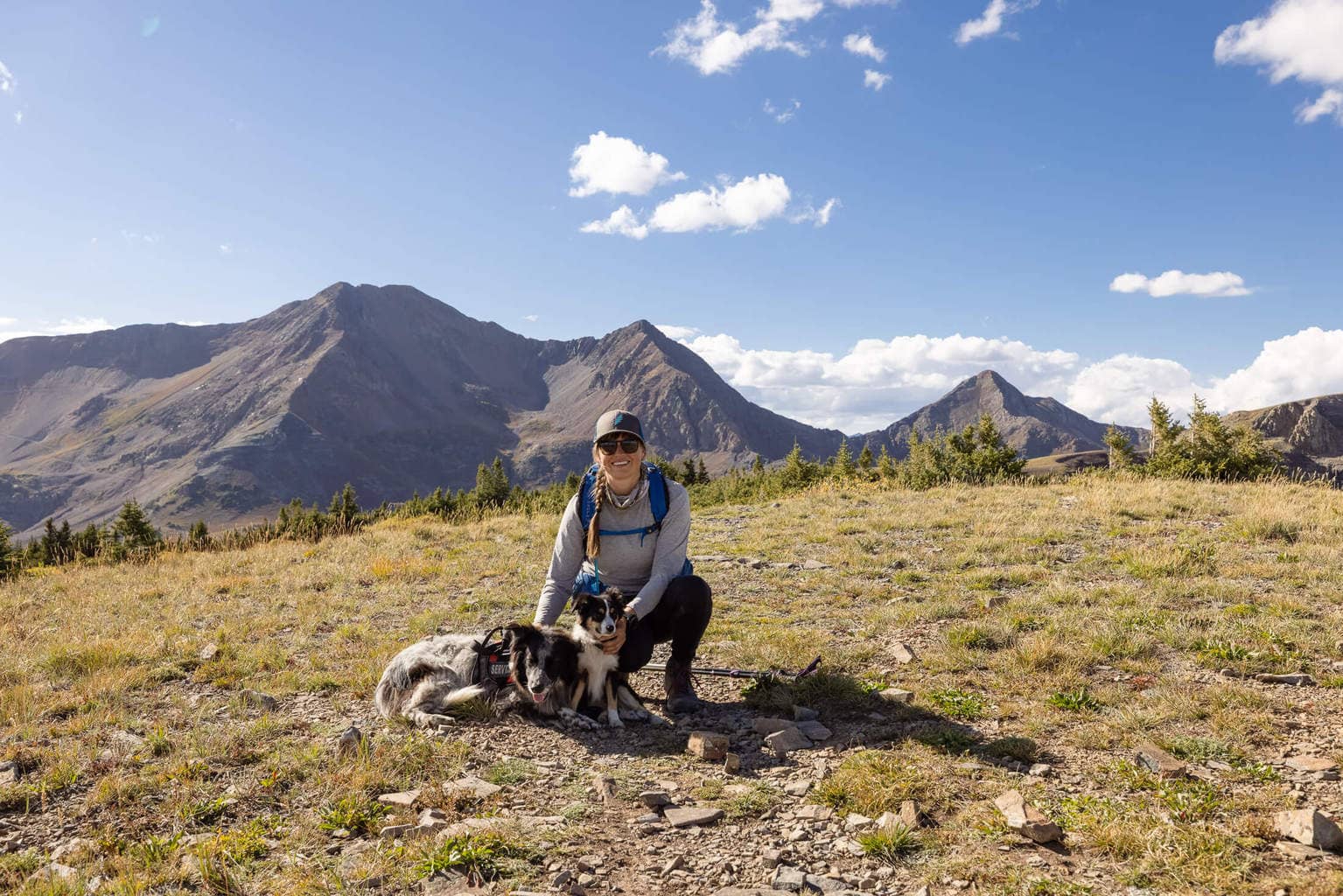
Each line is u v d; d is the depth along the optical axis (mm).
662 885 3275
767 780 4332
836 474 32438
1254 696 5004
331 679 6445
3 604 10922
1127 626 6711
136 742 5125
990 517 13094
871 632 7195
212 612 9508
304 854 3561
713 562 11062
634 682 6434
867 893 3127
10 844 3816
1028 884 3100
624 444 5516
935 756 4445
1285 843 3309
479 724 5320
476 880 3244
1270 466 20078
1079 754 4410
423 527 17281
